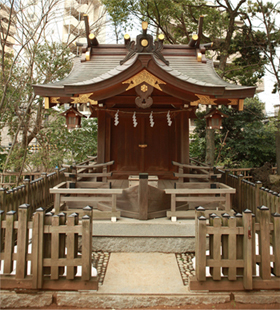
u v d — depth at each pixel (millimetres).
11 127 11109
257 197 4879
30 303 2869
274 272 2994
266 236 2957
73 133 11961
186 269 3621
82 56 5855
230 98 4426
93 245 4109
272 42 11320
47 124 11562
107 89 4473
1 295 2859
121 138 6562
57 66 10750
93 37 5852
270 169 10742
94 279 2996
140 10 12125
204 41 12992
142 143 6488
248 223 2871
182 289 3053
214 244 2896
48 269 2959
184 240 4141
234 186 6168
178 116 6148
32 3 9820
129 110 6172
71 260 2895
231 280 2930
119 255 4008
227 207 4320
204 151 13234
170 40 14492
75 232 2900
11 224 2936
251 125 12430
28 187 4793
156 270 3551
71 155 12430
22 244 2904
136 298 2914
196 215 3000
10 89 10086
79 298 2883
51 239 2922
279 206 4121
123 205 4594
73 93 4309
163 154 6543
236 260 2895
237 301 2895
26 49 10375
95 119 12680
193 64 5711
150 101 4453
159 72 4270
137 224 4113
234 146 12805
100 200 4238
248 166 12336
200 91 4309
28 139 11367
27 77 10094
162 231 4117
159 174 6477
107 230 4102
